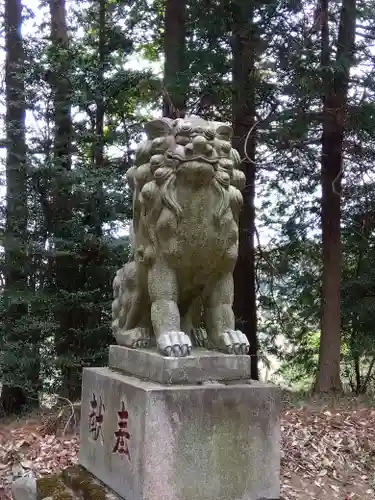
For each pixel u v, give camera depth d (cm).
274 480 285
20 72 845
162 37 938
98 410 328
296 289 962
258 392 285
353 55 731
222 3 734
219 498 273
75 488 323
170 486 264
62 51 823
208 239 287
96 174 778
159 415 264
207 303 312
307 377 1009
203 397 273
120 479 289
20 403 845
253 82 742
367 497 428
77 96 789
